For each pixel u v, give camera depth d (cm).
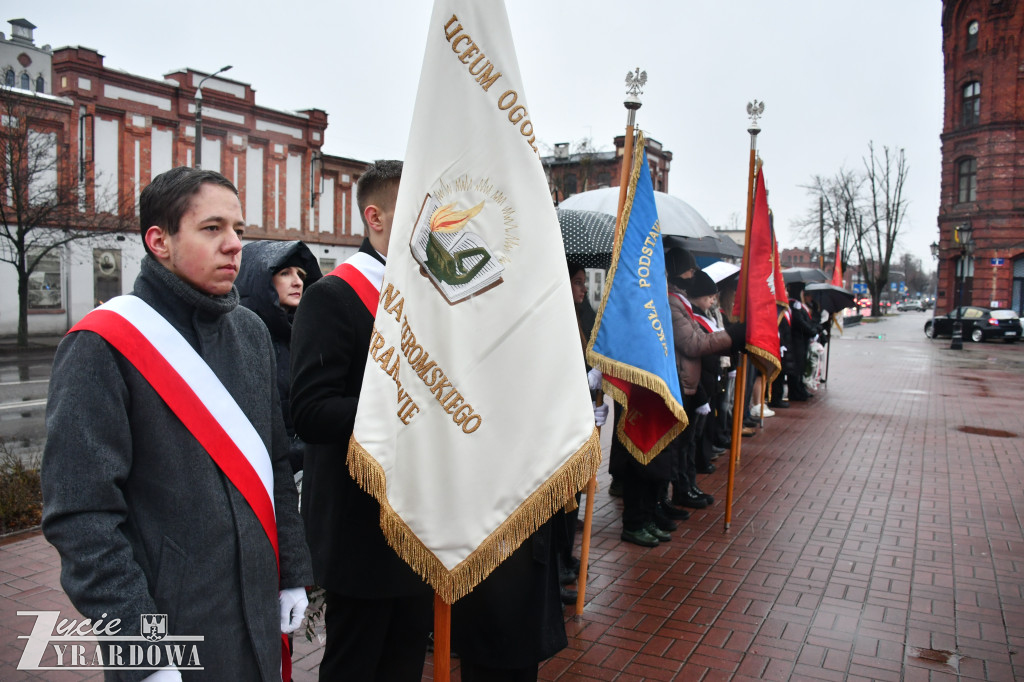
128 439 171
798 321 1225
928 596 441
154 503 174
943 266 3794
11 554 480
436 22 215
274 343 340
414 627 254
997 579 468
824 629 395
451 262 211
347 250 3152
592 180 3478
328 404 227
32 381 1370
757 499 653
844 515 605
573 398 213
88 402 165
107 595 157
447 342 208
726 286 745
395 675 254
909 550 521
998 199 3525
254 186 2764
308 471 260
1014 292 3609
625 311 417
